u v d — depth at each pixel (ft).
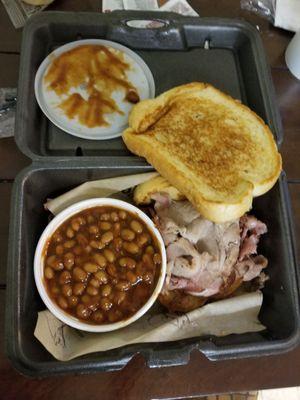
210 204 0.81
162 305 0.87
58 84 0.93
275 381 0.83
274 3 1.18
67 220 0.84
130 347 0.75
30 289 0.80
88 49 0.97
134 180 0.88
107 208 0.86
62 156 0.85
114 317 0.78
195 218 0.87
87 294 0.79
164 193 0.89
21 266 0.76
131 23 1.03
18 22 1.07
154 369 0.81
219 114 0.93
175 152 0.87
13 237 0.76
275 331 0.82
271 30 1.17
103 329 0.75
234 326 0.82
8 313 0.72
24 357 0.69
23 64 0.90
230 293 0.88
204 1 1.16
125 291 0.80
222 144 0.90
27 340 0.73
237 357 0.76
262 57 0.99
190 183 0.83
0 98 0.98
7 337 0.70
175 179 0.84
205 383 0.82
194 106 0.94
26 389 0.77
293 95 1.10
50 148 0.89
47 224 0.89
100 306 0.78
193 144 0.89
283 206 0.87
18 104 0.85
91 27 0.98
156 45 1.02
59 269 0.80
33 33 0.94
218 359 0.75
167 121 0.92
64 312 0.76
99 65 0.96
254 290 0.90
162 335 0.78
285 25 1.16
